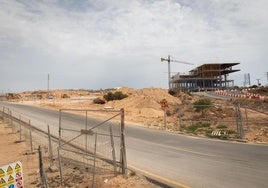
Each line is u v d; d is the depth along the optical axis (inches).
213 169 440.1
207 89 4451.3
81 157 527.2
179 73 4712.1
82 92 5265.8
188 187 356.8
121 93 2493.8
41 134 841.5
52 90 5251.0
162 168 453.7
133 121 1217.4
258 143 665.6
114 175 402.9
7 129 983.6
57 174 429.1
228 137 759.7
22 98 4173.2
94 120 1240.2
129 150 607.5
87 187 360.8
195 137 781.9
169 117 1339.8
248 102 1987.0
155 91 2480.3
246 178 387.5
